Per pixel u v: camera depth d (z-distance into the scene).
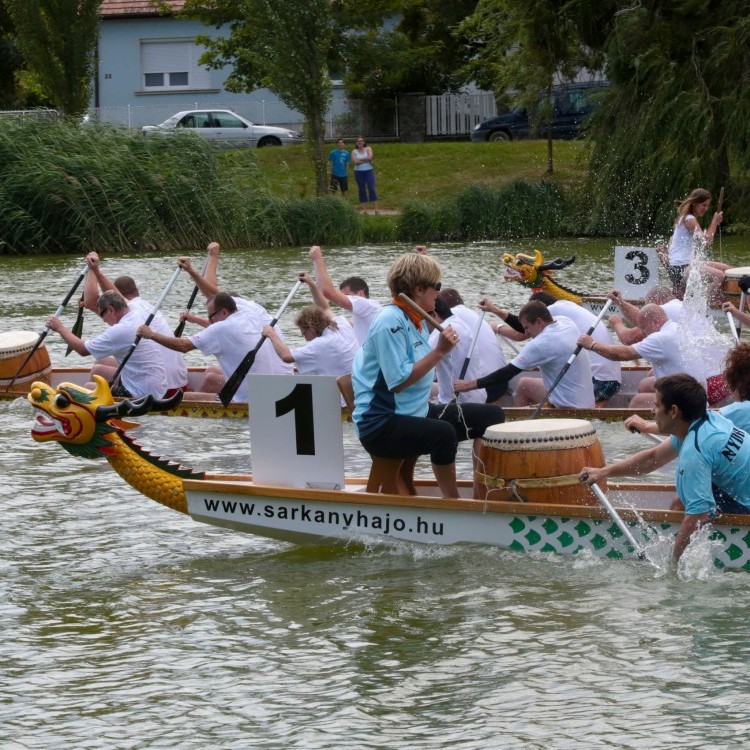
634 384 34.72
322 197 86.56
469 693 16.38
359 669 17.25
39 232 80.75
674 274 45.16
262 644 18.19
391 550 21.56
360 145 94.62
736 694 16.06
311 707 16.16
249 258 76.50
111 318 33.78
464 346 30.31
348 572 20.95
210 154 85.06
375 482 21.69
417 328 20.44
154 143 84.88
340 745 15.11
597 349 28.75
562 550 20.94
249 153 88.81
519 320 30.88
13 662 17.78
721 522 19.92
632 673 16.80
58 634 18.77
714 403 28.28
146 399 21.34
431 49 119.19
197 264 72.75
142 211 81.81
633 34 82.25
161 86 132.12
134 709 16.27
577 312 32.28
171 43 131.00
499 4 93.69
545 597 19.48
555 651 17.56
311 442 21.64
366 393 20.70
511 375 29.38
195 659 17.75
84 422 21.39
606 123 85.12
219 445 30.66
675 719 15.47
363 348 20.66
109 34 131.25
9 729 15.79
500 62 103.81
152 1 127.38
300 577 20.83
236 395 33.47
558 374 29.92
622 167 83.38
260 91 130.62
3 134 82.38
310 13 97.88
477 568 20.78
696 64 80.56
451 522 21.27
